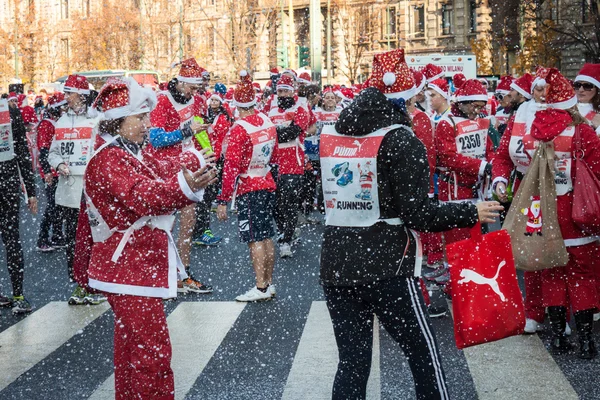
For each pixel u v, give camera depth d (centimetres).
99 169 412
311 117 1216
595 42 3947
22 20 6644
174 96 832
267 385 554
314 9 2231
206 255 1078
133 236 418
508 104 991
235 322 721
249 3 5412
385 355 611
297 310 762
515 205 591
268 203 800
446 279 838
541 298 664
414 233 414
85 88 851
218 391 543
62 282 909
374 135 407
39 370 593
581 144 582
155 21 5969
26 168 783
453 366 589
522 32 4112
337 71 5841
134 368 420
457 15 5338
